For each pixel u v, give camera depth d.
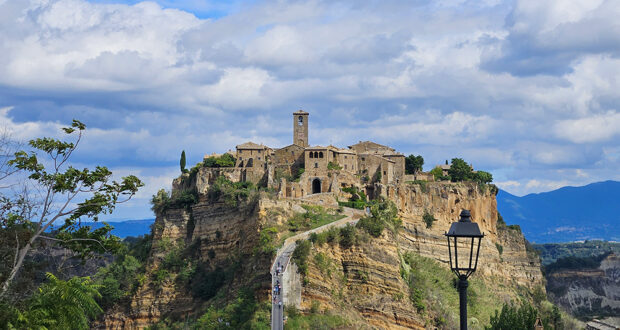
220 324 149.50
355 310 159.88
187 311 183.62
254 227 174.75
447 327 173.38
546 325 164.38
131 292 198.00
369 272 166.25
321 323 143.25
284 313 142.38
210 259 192.12
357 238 170.25
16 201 69.88
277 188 194.25
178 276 193.75
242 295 154.00
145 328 187.88
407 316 164.88
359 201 198.62
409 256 197.38
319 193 195.62
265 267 155.75
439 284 195.75
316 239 162.62
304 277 151.25
